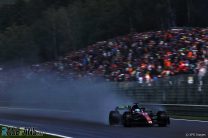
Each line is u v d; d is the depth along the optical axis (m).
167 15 174.50
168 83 92.00
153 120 59.66
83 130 57.41
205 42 104.69
